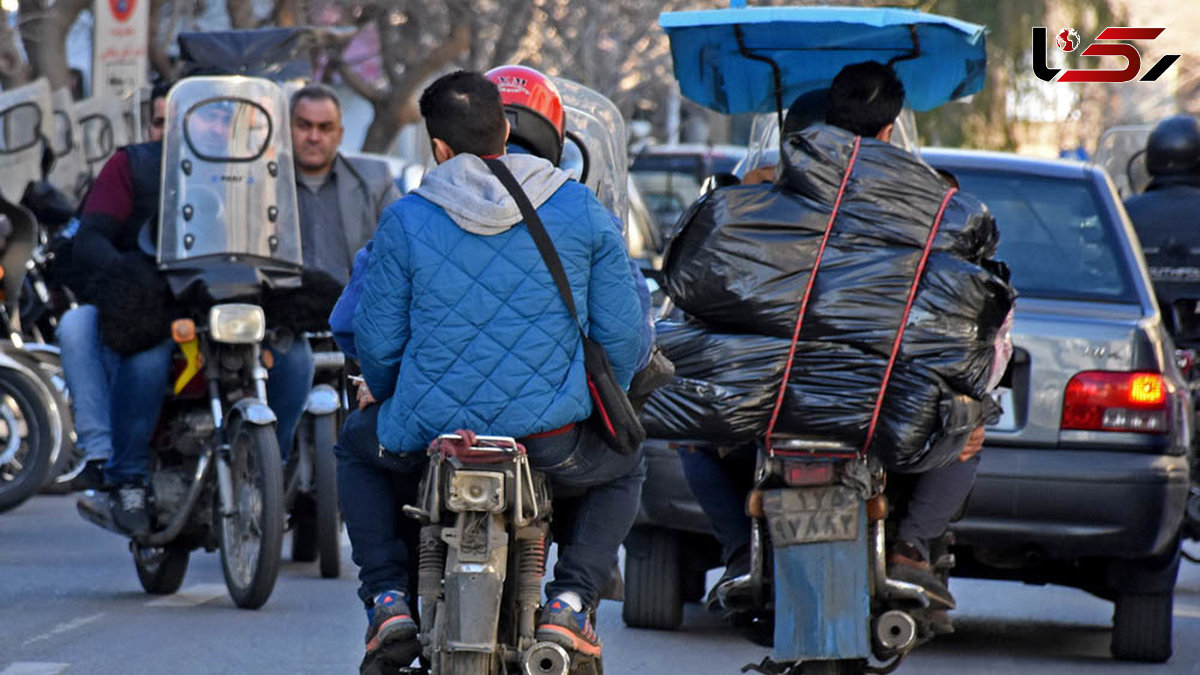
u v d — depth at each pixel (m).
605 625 20.75
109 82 42.75
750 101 17.34
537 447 11.98
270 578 20.64
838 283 13.31
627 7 79.88
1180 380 19.58
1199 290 25.14
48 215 31.48
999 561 19.47
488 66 77.19
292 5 65.00
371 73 102.06
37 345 30.31
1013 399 18.89
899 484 14.20
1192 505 25.09
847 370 13.25
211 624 20.12
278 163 21.36
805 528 13.13
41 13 56.66
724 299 13.42
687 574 20.53
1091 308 19.69
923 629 13.74
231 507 20.98
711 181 15.18
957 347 13.22
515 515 11.59
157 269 20.88
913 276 13.33
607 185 16.95
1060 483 18.58
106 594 22.20
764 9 14.50
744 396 13.32
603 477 12.42
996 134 65.19
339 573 23.62
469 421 11.80
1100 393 18.81
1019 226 20.61
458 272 11.85
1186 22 100.62
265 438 20.61
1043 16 63.94
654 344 12.88
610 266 12.11
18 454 29.59
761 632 14.30
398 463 12.55
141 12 42.59
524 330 11.84
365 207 22.84
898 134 16.23
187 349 20.92
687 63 16.84
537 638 12.20
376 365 12.12
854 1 57.03
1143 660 19.59
